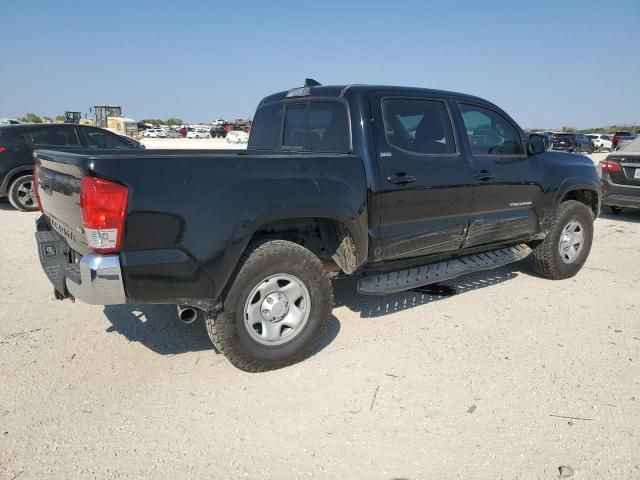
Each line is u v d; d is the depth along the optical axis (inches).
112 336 163.6
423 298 200.8
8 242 287.3
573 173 220.4
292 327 142.9
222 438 112.7
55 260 145.6
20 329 167.6
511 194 197.9
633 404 126.2
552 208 215.2
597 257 272.5
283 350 141.3
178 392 131.0
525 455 107.4
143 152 175.5
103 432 114.1
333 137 165.3
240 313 133.2
